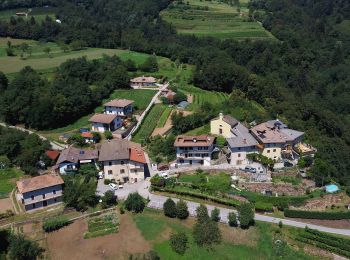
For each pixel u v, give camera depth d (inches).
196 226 4200.3
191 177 4990.2
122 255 3959.2
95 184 4857.3
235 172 5044.3
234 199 4633.4
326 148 6043.3
